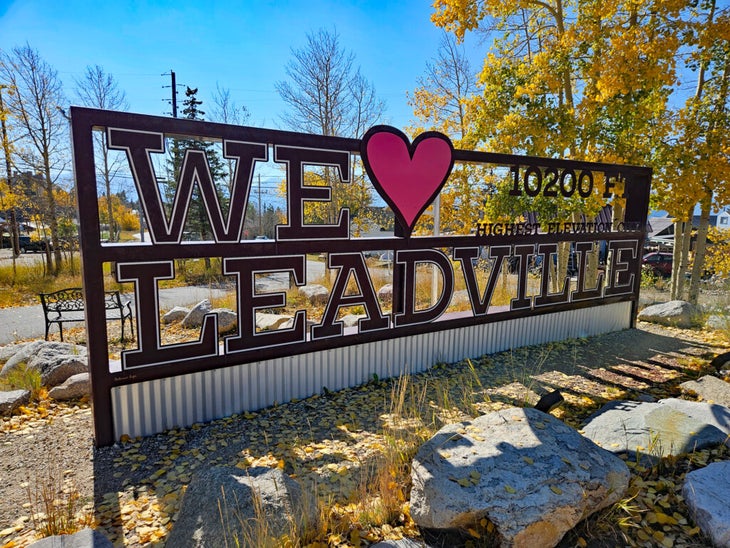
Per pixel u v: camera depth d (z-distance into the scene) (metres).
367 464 3.16
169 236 3.58
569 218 7.39
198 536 2.19
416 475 2.53
